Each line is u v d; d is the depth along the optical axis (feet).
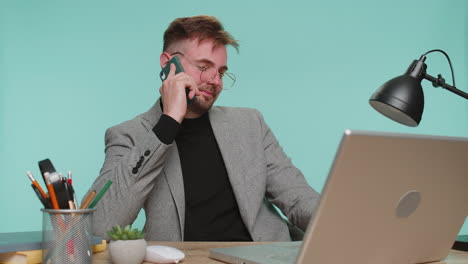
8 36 8.72
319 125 9.39
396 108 3.55
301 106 9.36
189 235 4.91
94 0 8.96
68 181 2.71
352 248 2.31
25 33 8.78
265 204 5.32
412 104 3.55
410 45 9.72
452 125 9.77
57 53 8.82
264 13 9.32
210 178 5.14
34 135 8.66
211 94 5.05
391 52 9.65
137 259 2.68
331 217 2.13
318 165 9.32
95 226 3.94
